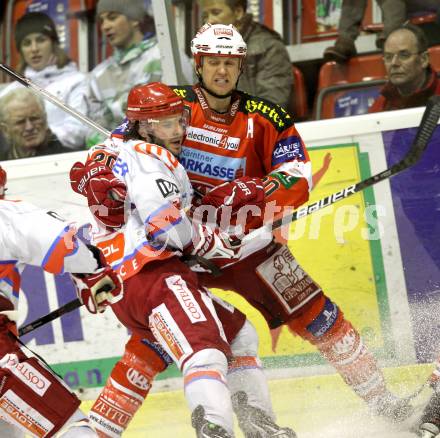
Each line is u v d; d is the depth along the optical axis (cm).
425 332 1762
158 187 1266
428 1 2128
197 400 1220
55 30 2286
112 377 1441
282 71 2120
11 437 1184
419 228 1784
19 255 1153
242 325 1395
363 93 2119
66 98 2211
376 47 2164
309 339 1530
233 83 1425
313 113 2178
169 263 1309
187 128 1441
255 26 2122
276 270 1505
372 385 1492
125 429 1516
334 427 1515
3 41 2394
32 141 2183
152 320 1283
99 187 1310
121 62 2189
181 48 2209
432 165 1775
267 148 1475
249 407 1356
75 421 1139
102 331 1853
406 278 1788
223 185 1407
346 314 1800
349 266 1802
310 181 1474
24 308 1883
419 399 1526
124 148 1327
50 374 1144
